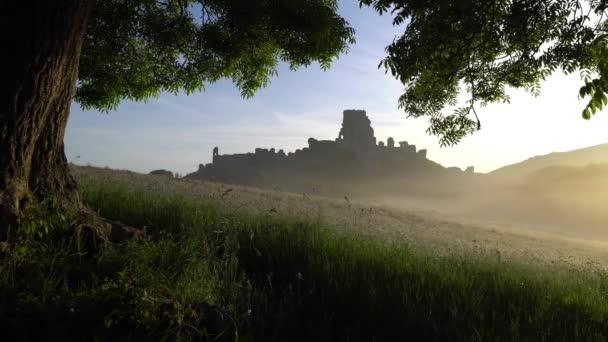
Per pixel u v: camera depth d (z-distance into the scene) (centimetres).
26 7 450
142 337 319
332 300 478
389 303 473
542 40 641
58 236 459
